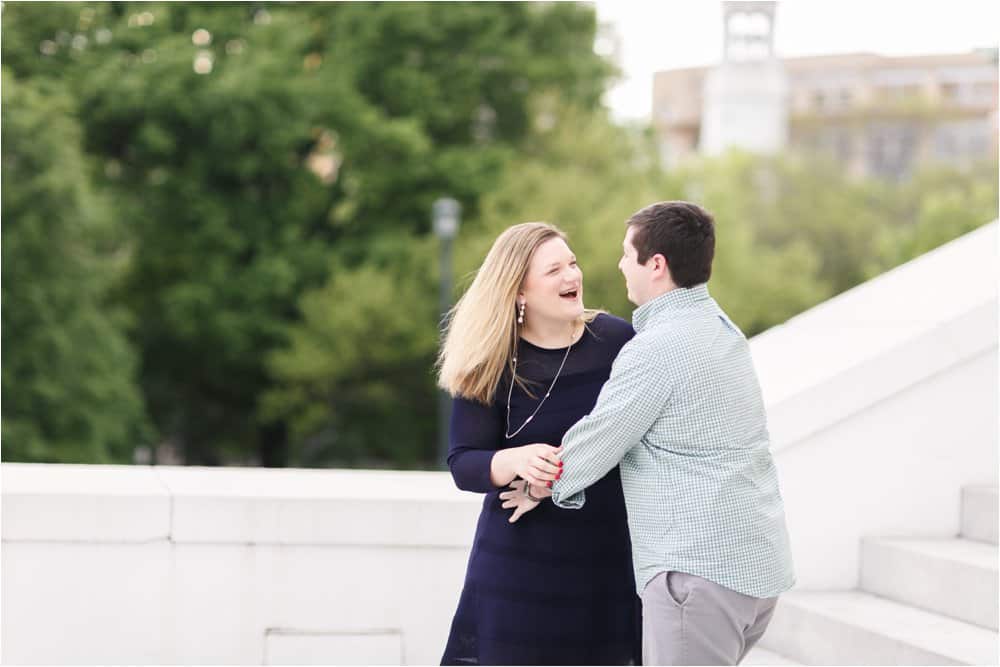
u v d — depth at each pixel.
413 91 20.84
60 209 15.80
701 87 77.06
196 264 20.03
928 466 4.52
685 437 2.74
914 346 4.49
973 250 6.26
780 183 36.66
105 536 4.02
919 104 67.69
